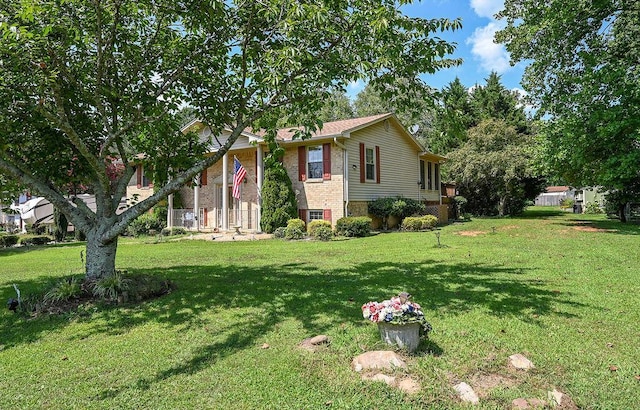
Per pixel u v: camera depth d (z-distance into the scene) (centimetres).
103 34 580
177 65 641
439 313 455
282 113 727
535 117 1639
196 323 447
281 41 568
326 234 1317
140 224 1792
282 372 317
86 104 633
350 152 1536
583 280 604
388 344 351
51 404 279
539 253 880
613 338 372
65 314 482
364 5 500
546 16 1393
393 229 1656
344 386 291
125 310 499
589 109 1327
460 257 859
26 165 584
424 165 2219
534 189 2411
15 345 392
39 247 1417
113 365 342
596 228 1412
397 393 278
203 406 271
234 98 655
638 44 1304
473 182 2394
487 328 401
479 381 294
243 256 981
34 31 442
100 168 553
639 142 1291
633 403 261
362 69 499
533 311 455
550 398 266
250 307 506
